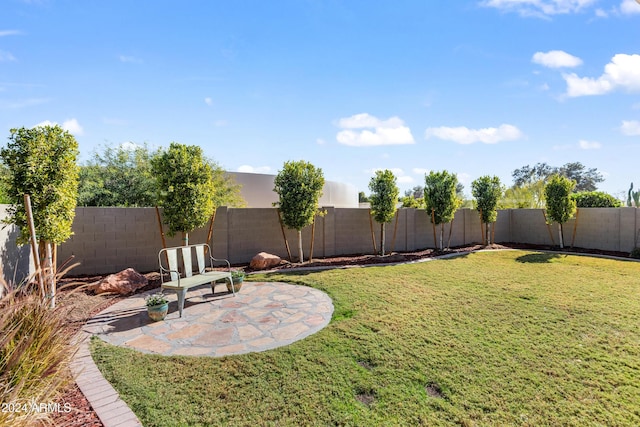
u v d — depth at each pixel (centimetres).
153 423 238
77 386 287
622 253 1089
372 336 400
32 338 228
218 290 640
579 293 603
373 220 1143
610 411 256
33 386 227
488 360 339
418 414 252
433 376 307
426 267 878
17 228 565
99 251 745
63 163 496
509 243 1435
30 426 196
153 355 353
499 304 533
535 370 319
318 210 1026
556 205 1179
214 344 384
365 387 289
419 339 391
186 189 733
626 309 507
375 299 564
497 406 263
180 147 750
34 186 470
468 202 1792
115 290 607
